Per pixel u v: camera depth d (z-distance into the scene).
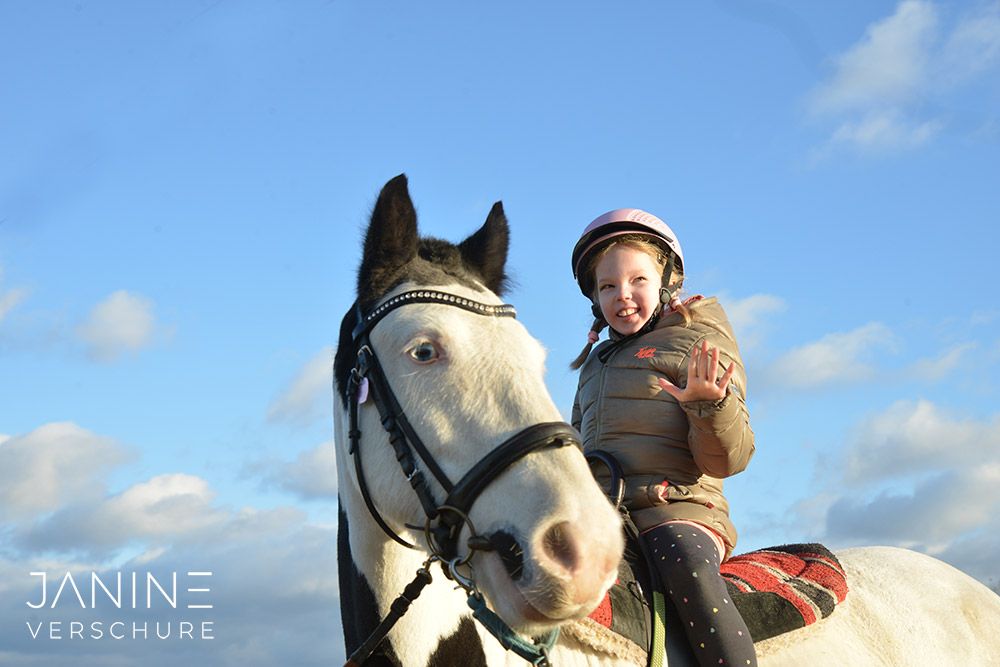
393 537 2.26
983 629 3.31
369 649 2.30
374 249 2.41
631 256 2.83
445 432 2.14
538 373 2.23
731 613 2.47
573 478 2.00
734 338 2.81
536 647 2.12
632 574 2.55
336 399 2.54
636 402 2.75
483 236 2.59
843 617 3.07
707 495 2.70
